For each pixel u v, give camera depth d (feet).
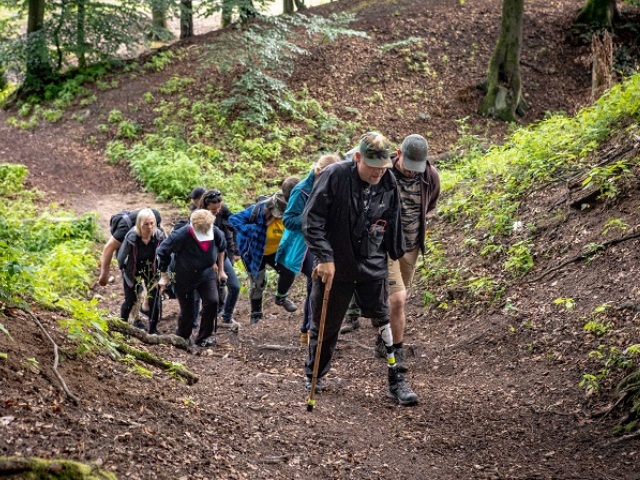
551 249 27.91
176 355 24.79
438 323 27.71
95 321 17.80
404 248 20.07
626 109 32.81
